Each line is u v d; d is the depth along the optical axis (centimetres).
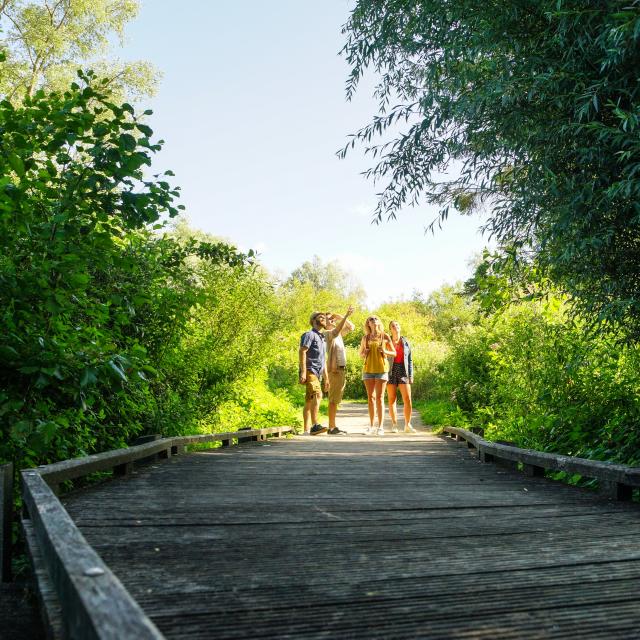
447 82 600
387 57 664
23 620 263
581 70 480
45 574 247
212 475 626
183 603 236
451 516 418
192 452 856
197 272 1106
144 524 380
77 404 462
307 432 1275
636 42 418
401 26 626
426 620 222
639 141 428
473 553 315
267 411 1428
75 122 462
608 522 396
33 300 472
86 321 613
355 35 656
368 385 1309
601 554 313
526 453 634
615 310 525
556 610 233
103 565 176
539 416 870
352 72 656
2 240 449
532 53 485
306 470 679
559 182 530
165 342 822
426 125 596
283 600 241
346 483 583
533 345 905
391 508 447
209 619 220
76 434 583
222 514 416
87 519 393
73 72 2619
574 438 745
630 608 235
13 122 459
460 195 678
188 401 973
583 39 450
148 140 478
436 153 629
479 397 1418
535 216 575
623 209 484
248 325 1162
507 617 225
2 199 433
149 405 747
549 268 644
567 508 448
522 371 940
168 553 312
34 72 2538
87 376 429
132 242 758
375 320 1310
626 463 608
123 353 505
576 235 528
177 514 414
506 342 1022
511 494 518
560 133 484
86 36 2675
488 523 394
